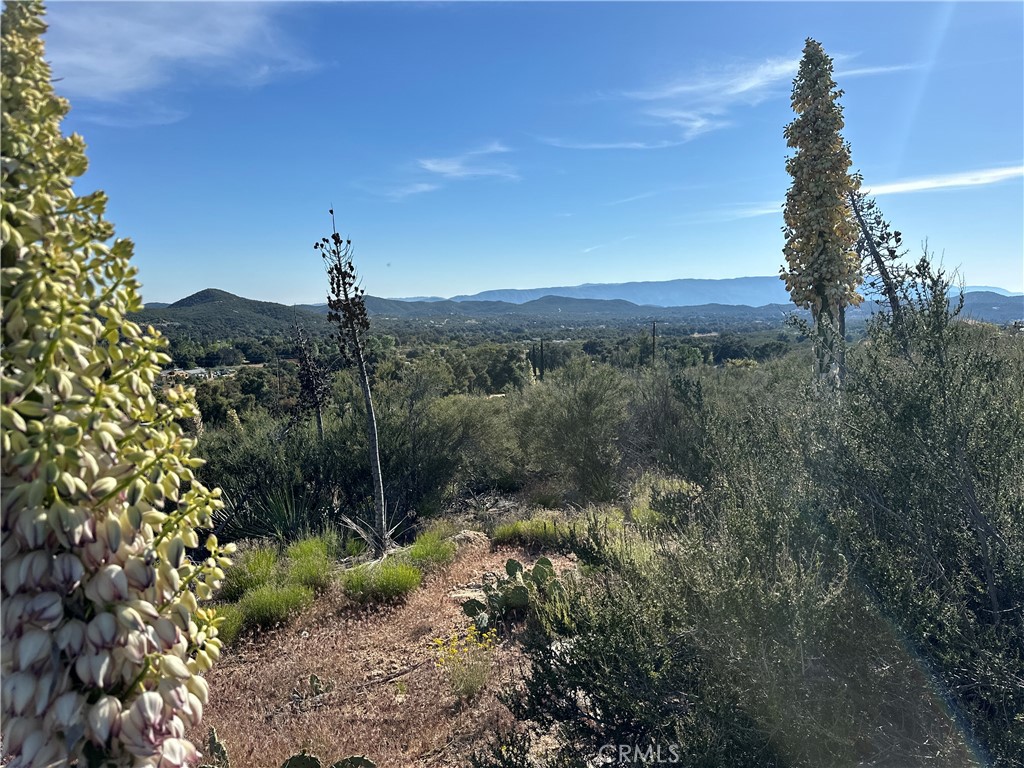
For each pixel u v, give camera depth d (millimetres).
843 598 2541
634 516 6594
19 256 1287
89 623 1289
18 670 1214
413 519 10555
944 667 2342
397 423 11781
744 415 5730
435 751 3635
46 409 1250
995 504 2588
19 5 1408
